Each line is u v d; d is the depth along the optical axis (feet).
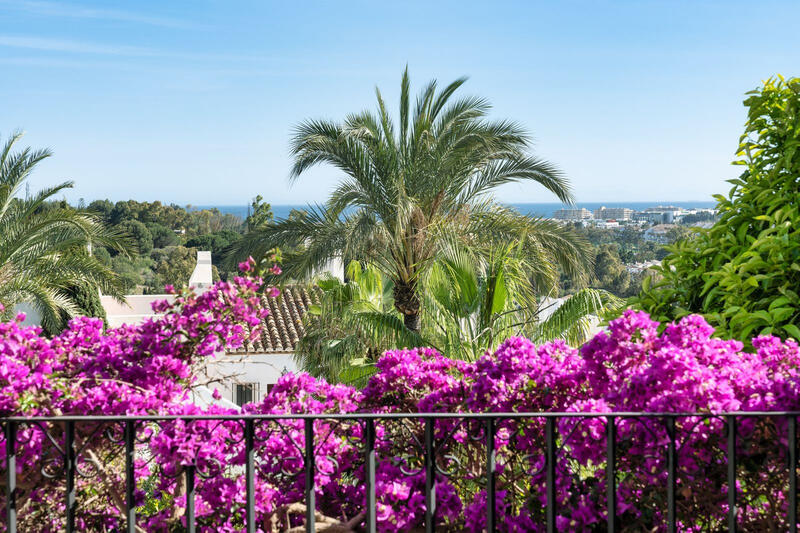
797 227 10.32
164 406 9.49
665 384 8.00
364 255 39.14
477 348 25.23
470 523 8.54
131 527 7.11
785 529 7.87
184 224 209.46
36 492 9.07
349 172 39.78
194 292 10.77
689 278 11.51
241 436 9.24
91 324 10.68
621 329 8.98
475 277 25.36
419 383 10.34
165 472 8.52
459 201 40.63
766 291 10.34
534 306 26.81
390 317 28.66
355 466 9.64
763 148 12.00
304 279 39.11
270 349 48.06
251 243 39.63
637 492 8.23
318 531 8.55
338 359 37.19
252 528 7.05
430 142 39.40
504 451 9.43
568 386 9.32
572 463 8.98
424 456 9.48
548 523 7.13
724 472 7.98
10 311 20.95
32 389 7.82
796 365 8.73
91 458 8.71
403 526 8.43
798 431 7.50
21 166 41.19
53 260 42.01
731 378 8.43
